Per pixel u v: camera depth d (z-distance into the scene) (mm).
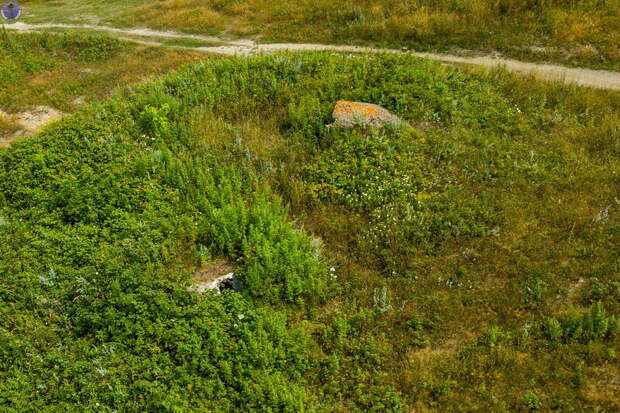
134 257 10695
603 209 11305
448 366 8523
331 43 23750
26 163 14609
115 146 14758
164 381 8414
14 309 9875
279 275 10219
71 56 25016
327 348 9164
